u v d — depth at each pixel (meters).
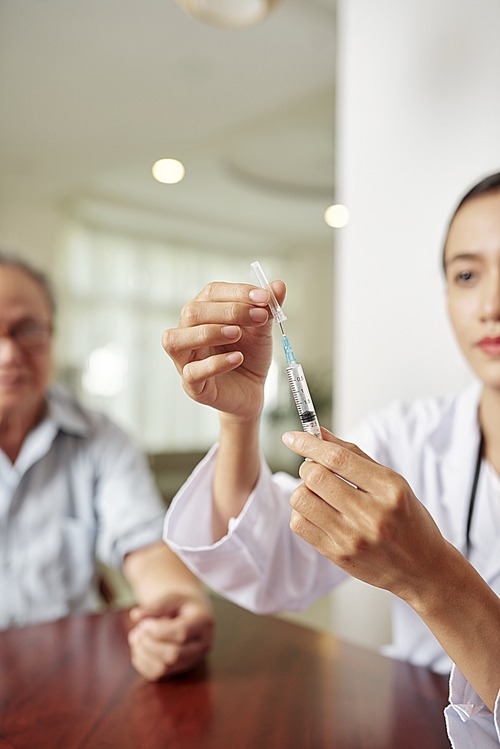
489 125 1.01
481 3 1.02
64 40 2.79
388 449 0.84
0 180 4.68
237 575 0.67
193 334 0.49
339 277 1.26
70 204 5.24
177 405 6.31
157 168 2.05
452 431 0.81
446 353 1.07
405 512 0.41
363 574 0.44
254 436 0.61
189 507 0.65
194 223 5.80
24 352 0.94
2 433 0.99
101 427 1.09
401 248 1.14
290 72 3.02
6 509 0.99
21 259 0.98
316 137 3.90
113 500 1.00
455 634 0.44
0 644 0.74
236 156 4.27
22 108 3.51
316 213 5.52
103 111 3.54
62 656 0.71
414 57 1.12
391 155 1.16
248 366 0.56
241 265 6.71
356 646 0.74
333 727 0.58
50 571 1.00
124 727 0.58
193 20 2.59
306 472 0.43
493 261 0.66
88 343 5.62
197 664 0.69
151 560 0.90
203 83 3.17
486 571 0.70
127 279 5.96
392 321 1.15
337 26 2.58
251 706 0.61
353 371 1.22
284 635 0.77
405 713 0.60
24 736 0.56
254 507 0.63
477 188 0.68
